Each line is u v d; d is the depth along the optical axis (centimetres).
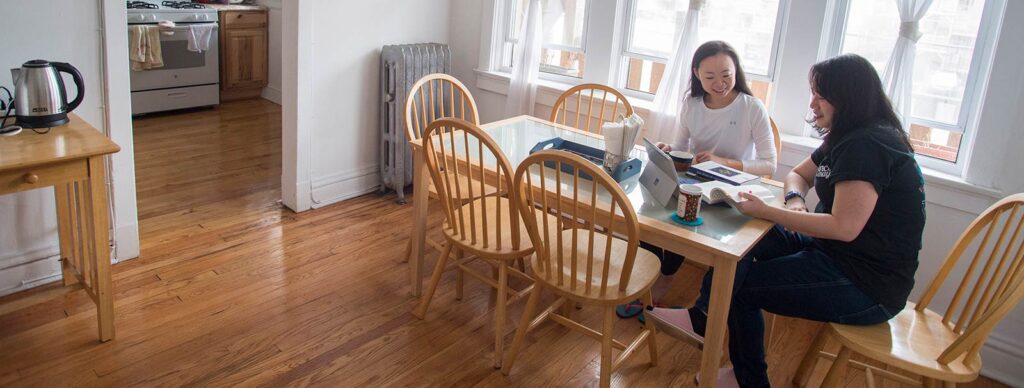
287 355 240
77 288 242
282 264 305
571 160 191
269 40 576
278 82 579
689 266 330
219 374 228
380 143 390
